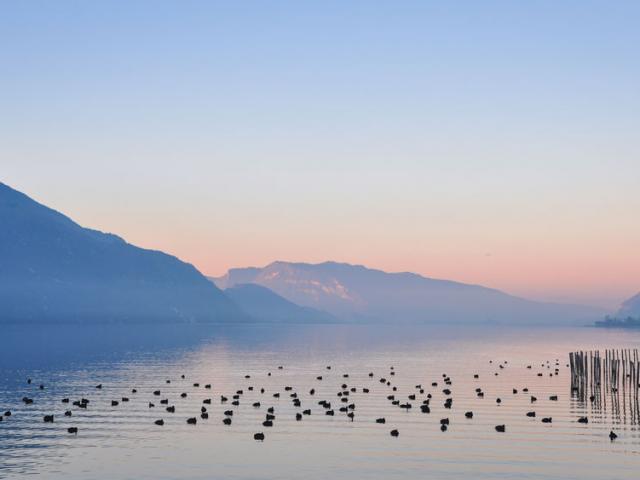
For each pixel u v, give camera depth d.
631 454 72.31
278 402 103.81
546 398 112.88
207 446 74.44
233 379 143.62
